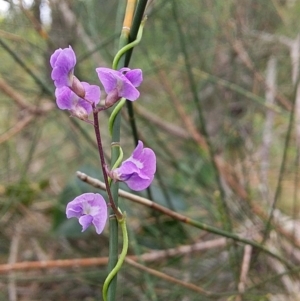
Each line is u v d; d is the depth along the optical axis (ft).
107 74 0.41
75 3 1.50
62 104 0.43
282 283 1.20
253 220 1.28
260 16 1.89
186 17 1.76
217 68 1.92
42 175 1.76
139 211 1.43
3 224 1.48
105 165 0.44
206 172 1.52
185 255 1.27
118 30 1.23
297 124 1.36
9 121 1.82
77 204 0.41
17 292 1.37
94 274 1.21
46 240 1.52
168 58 1.85
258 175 1.52
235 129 1.57
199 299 1.17
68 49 0.41
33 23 1.36
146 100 2.05
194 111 1.92
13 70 1.70
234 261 1.09
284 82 1.89
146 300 1.13
